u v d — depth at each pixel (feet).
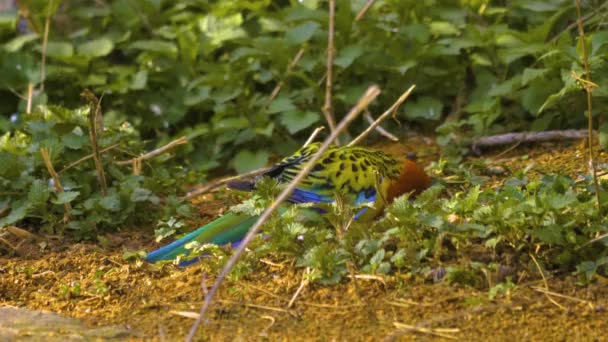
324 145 23.86
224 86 47.73
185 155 47.24
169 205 36.78
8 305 29.66
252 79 48.75
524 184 34.42
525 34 43.60
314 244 30.45
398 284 28.50
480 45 45.98
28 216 35.81
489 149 43.39
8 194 36.47
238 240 32.04
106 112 49.98
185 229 35.86
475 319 26.71
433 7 49.14
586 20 45.29
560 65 41.60
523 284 28.35
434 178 37.37
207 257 31.19
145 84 48.37
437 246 29.07
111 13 55.01
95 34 55.36
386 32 47.91
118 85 48.62
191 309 28.37
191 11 56.18
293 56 48.21
